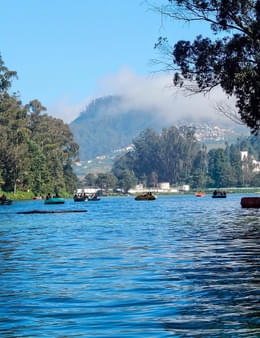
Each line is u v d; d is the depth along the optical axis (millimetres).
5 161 139625
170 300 11203
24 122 159125
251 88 37156
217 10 35219
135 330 8828
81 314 10094
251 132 39031
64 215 58750
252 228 33531
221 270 15484
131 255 19859
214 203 105438
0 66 154500
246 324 9031
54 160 174250
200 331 8656
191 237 27781
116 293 12156
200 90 37438
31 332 8805
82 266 17078
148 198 157000
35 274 15500
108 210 74500
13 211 73438
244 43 35281
